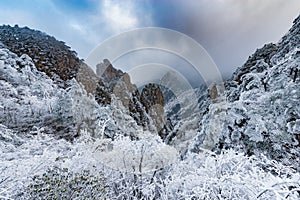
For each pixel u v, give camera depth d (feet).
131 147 8.68
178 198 8.41
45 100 40.16
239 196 7.60
